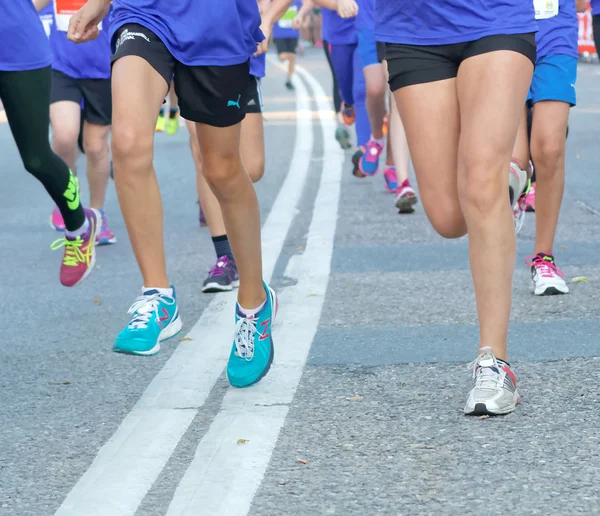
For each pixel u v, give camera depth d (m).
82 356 11.96
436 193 9.83
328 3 23.56
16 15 11.92
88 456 8.85
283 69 78.06
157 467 8.49
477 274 9.49
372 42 23.06
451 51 9.39
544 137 13.70
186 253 17.89
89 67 17.97
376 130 24.20
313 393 10.16
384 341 11.90
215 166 9.78
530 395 9.82
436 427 9.09
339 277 15.34
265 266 16.25
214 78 9.40
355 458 8.48
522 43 9.19
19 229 21.00
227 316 13.41
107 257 17.97
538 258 14.01
